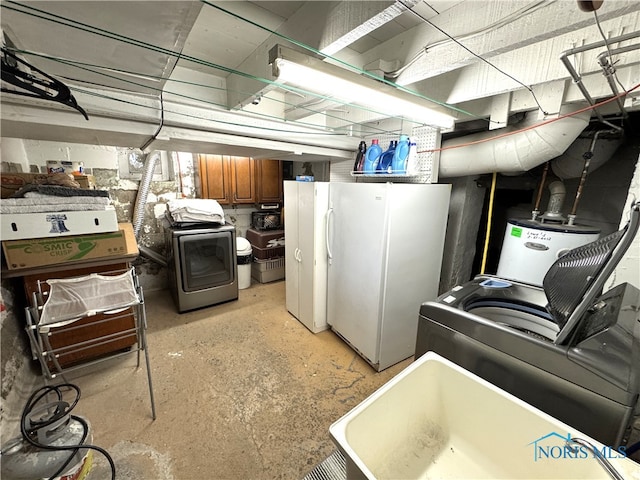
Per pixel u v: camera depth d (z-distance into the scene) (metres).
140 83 1.43
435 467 1.11
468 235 2.78
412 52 1.42
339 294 2.52
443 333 1.43
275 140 2.43
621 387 0.92
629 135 2.03
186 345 2.53
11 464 0.97
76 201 1.78
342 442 0.86
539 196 2.33
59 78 1.34
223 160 3.72
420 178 2.38
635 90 1.37
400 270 2.11
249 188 3.99
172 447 1.55
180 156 3.57
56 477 0.97
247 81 1.70
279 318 3.06
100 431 1.64
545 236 1.77
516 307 1.58
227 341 2.61
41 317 1.39
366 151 2.54
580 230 1.68
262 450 1.54
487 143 2.01
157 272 3.69
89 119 1.61
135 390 1.96
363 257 2.18
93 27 0.87
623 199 2.13
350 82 1.22
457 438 1.17
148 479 1.39
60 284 1.42
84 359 2.20
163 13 0.84
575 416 1.03
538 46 1.36
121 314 2.23
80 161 2.90
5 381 1.55
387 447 1.10
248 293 3.75
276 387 2.03
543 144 1.73
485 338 1.26
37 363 2.02
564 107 1.64
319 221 2.54
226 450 1.54
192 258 3.11
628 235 0.85
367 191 2.07
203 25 1.37
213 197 3.71
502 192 2.87
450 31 1.24
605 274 0.92
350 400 1.91
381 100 1.47
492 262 2.99
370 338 2.19
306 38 1.25
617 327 1.03
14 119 1.41
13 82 0.94
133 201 3.30
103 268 2.05
